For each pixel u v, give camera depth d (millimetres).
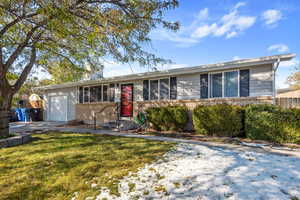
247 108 6430
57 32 4461
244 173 3145
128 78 9961
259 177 2980
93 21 4160
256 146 5191
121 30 4348
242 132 6656
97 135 7105
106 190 2631
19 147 5082
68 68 7355
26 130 8602
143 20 4559
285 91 18703
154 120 8680
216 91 7930
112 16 4152
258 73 7031
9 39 4777
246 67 7273
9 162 3785
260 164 3590
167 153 4410
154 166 3527
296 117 5477
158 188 2662
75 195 2512
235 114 6621
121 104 10891
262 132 5996
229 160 3854
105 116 11203
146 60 5918
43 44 5422
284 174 3094
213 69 7707
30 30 5141
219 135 6949
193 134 7484
